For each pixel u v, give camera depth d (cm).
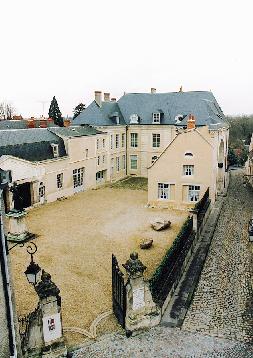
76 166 3812
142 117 4734
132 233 2525
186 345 1299
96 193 3881
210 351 1265
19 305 1547
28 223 2767
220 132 3625
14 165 3009
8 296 814
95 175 4222
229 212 3027
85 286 1730
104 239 2403
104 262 2019
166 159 3106
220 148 3781
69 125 4619
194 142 2998
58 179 3575
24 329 1322
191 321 1440
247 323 1427
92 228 2641
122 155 4791
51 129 3775
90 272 1886
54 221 2823
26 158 3206
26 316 1421
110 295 1647
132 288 1328
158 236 2461
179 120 4509
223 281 1777
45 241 2361
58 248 2234
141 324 1372
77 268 1936
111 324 1428
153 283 1452
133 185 4322
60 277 1825
